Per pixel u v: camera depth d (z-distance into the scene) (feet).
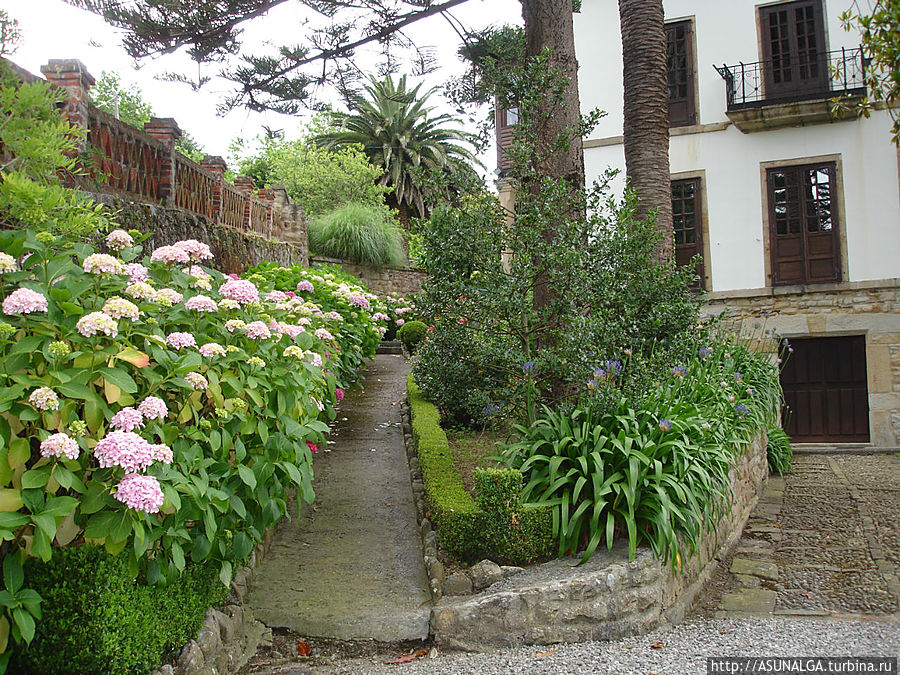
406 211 83.46
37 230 10.58
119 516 8.23
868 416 37.27
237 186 34.37
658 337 20.42
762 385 27.20
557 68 17.87
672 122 40.22
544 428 14.62
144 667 8.98
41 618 8.09
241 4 18.35
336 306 26.94
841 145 37.32
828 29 37.47
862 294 36.94
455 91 22.00
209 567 10.85
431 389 21.08
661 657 10.59
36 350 8.50
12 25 10.28
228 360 10.79
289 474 11.41
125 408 8.63
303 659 10.98
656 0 26.73
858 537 17.66
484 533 12.92
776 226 38.40
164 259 11.42
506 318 16.85
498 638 11.27
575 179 18.83
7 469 7.84
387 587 12.67
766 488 24.73
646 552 12.57
